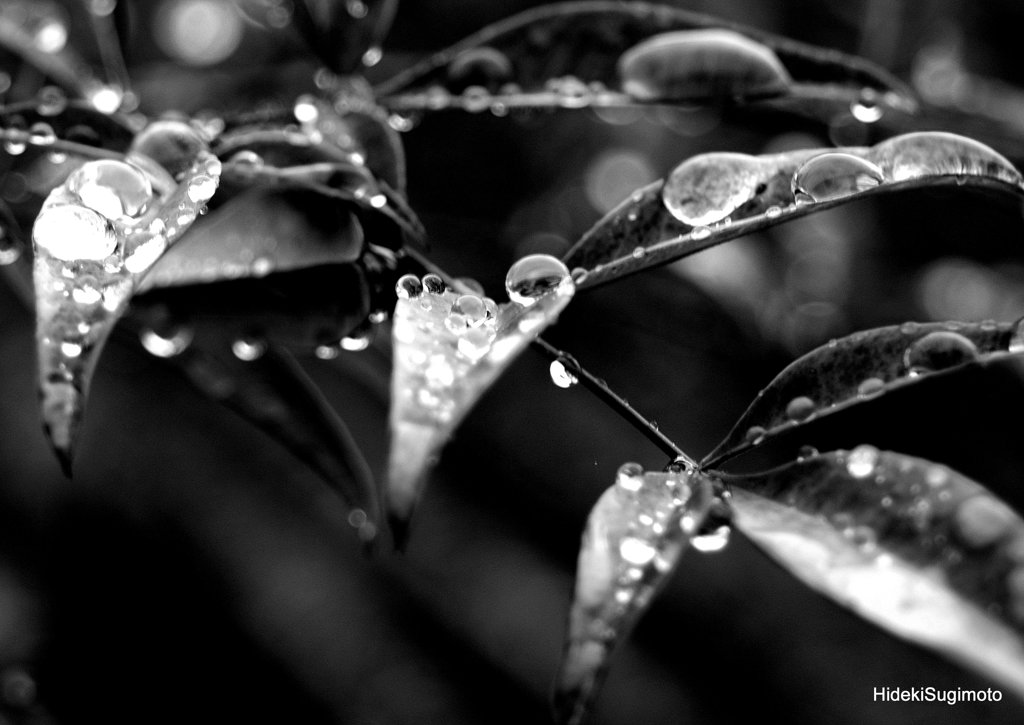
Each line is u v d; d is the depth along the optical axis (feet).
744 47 0.67
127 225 0.61
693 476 0.61
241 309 0.65
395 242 0.63
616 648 0.58
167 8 0.93
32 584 0.98
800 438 0.75
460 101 0.68
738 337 0.85
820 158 0.62
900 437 0.74
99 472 1.03
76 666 0.97
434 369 0.59
